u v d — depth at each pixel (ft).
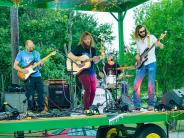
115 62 31.86
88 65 27.76
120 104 29.14
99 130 32.35
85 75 27.78
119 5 34.40
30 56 28.71
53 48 59.11
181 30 62.85
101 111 29.45
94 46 28.58
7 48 57.21
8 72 57.67
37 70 28.78
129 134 30.53
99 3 33.58
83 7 34.35
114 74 31.76
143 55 29.60
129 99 29.30
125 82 32.37
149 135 28.96
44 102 29.86
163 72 65.05
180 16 63.87
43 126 25.00
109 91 31.27
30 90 28.55
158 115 28.71
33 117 25.93
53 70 56.13
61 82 33.22
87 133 35.32
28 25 60.08
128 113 27.84
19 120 24.58
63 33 62.13
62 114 27.32
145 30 29.63
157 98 31.50
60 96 32.94
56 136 32.81
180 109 29.81
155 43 29.35
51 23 61.05
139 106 30.12
